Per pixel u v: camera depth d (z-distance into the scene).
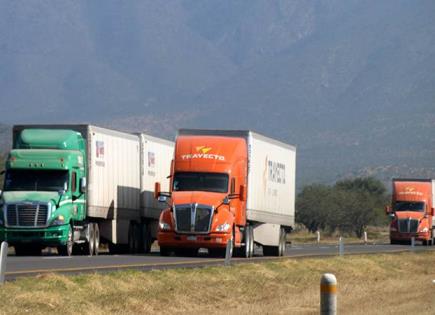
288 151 80.81
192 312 38.44
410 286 53.06
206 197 65.50
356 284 53.12
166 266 53.75
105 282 41.62
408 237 118.25
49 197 63.78
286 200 79.62
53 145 65.62
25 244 64.12
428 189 120.88
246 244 69.12
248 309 39.66
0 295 36.31
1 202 63.78
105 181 71.00
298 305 41.50
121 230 74.19
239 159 67.94
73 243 66.19
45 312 34.81
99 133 70.50
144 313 37.31
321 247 101.31
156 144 82.38
